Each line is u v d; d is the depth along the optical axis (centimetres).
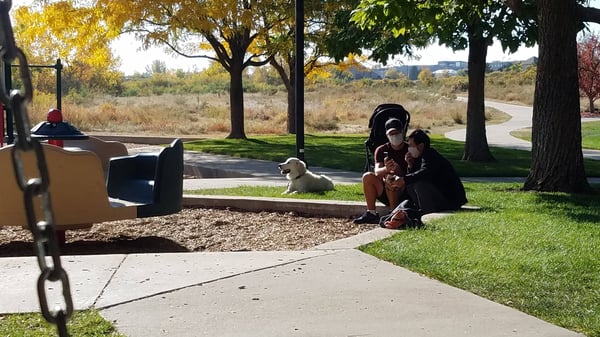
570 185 1167
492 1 1470
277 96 6781
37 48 4175
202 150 2262
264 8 2562
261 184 1366
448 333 477
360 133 3566
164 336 470
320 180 1162
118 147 1128
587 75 5300
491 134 3353
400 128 909
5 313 509
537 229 799
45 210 190
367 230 860
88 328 476
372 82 8438
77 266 648
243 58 2808
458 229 793
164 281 597
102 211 771
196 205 1033
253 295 560
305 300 548
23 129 185
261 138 2819
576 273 616
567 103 1157
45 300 195
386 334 475
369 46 1758
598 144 2761
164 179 821
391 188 886
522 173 1631
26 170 717
